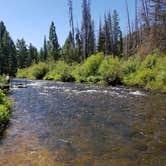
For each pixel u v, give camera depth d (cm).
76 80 4506
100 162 824
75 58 6569
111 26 7575
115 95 2347
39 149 932
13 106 1730
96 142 1017
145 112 1583
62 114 1518
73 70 4900
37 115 1480
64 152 908
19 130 1168
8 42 7319
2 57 6988
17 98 2117
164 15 3956
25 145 971
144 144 998
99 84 3756
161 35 4028
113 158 859
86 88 3034
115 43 7550
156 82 2919
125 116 1474
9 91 2605
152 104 1859
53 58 8100
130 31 6506
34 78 6003
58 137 1077
